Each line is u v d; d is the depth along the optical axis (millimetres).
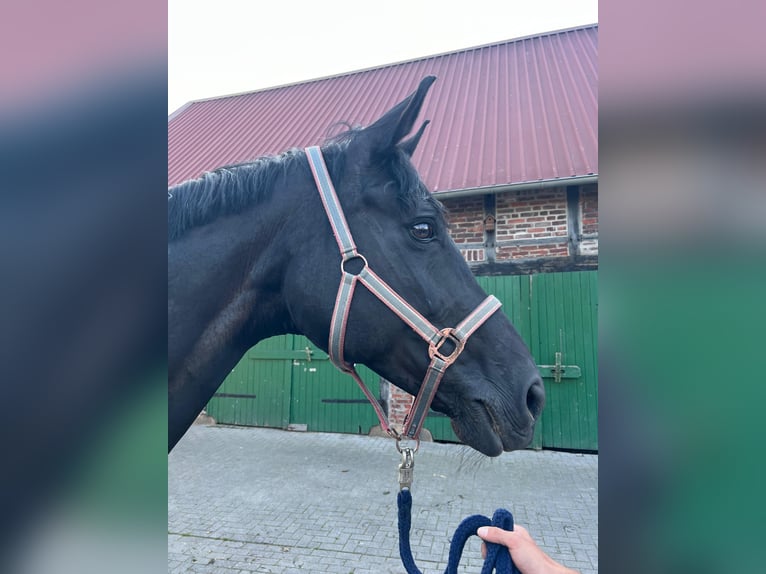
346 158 1144
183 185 1190
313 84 8344
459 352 1062
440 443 4820
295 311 1123
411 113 1088
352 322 1057
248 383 5676
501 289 4633
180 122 8461
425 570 2541
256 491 3656
